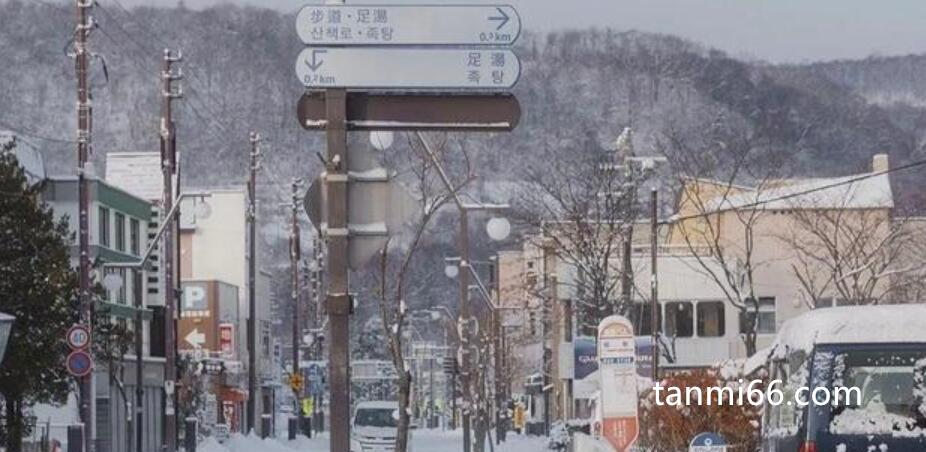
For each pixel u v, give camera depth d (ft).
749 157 626.64
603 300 281.95
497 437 449.48
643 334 375.25
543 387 510.17
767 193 369.09
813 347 86.94
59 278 199.21
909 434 84.84
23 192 201.16
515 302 548.72
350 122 79.92
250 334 404.57
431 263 610.65
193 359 425.69
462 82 78.23
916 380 85.76
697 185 332.19
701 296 378.94
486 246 590.14
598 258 291.38
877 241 341.21
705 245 379.55
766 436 101.55
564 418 407.03
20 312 196.65
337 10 78.18
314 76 78.18
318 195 80.69
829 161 618.03
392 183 80.43
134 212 366.84
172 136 299.17
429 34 78.28
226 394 487.20
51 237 202.39
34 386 197.06
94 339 230.89
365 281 502.79
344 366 79.66
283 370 655.35
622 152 367.45
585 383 222.69
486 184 428.56
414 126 79.71
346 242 79.77
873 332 86.58
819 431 85.61
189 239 566.36
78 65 219.61
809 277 314.35
